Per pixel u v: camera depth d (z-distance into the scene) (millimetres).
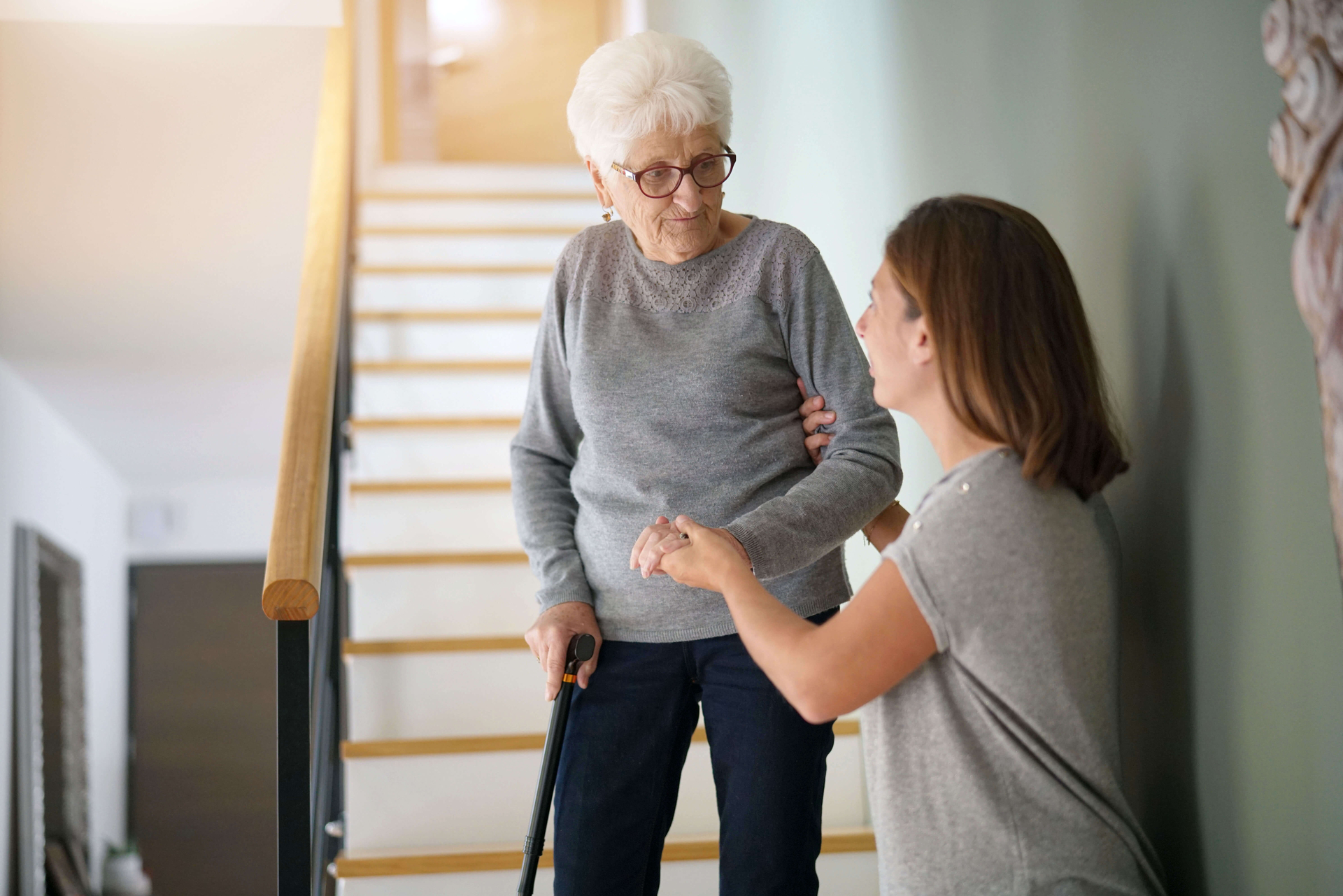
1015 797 1091
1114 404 1400
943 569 1057
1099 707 1090
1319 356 952
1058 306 1129
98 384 5012
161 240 3857
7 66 3061
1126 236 1344
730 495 1411
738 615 1160
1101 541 1120
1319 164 940
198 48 3059
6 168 3449
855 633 1067
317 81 3229
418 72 6023
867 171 2322
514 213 4445
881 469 1387
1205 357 1182
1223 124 1131
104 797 5906
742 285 1449
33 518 4895
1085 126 1435
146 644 6504
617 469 1445
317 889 1979
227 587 6617
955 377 1124
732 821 1380
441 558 2580
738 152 3486
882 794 1140
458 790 2117
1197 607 1224
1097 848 1091
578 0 6160
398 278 3916
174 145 3396
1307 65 960
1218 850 1204
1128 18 1317
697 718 1521
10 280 4066
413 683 2332
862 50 2350
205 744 6453
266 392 5270
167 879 6289
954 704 1103
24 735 4535
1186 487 1232
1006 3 1666
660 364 1438
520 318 3693
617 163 1395
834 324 1446
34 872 4535
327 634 2350
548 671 1433
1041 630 1060
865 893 2008
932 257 1149
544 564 1506
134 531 6562
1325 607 1013
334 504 2580
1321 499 1007
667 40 1394
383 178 4910
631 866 1424
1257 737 1127
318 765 2145
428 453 3143
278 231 3854
